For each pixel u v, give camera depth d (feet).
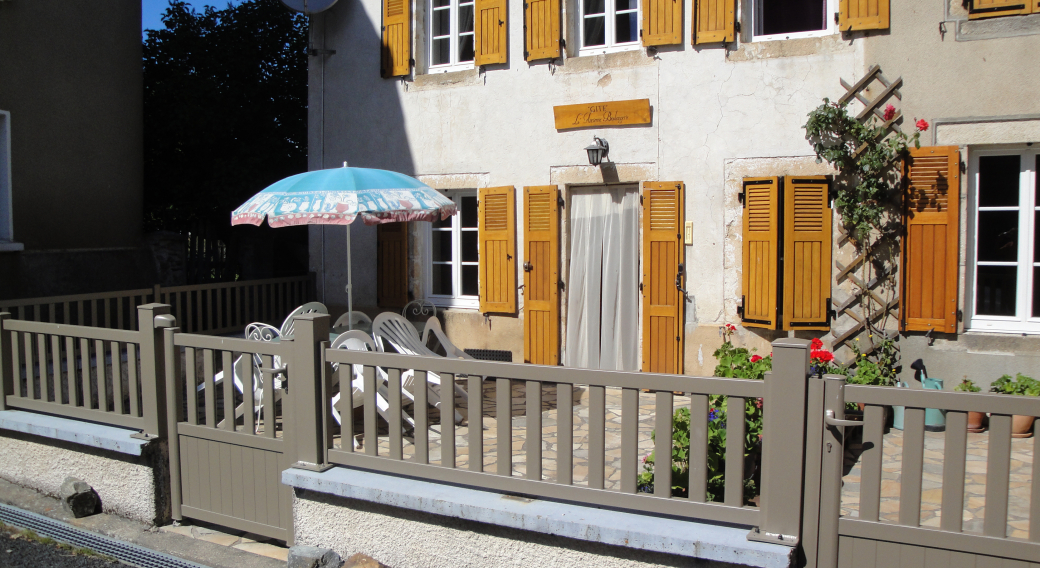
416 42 27.55
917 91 20.45
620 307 24.54
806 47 21.50
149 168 38.19
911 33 20.42
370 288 28.91
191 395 15.02
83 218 27.61
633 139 23.76
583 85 24.39
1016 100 19.51
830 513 9.86
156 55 38.47
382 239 28.22
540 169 25.27
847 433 17.24
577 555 11.07
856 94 21.01
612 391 23.75
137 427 15.44
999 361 19.80
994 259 20.36
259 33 39.81
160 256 31.53
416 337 21.40
